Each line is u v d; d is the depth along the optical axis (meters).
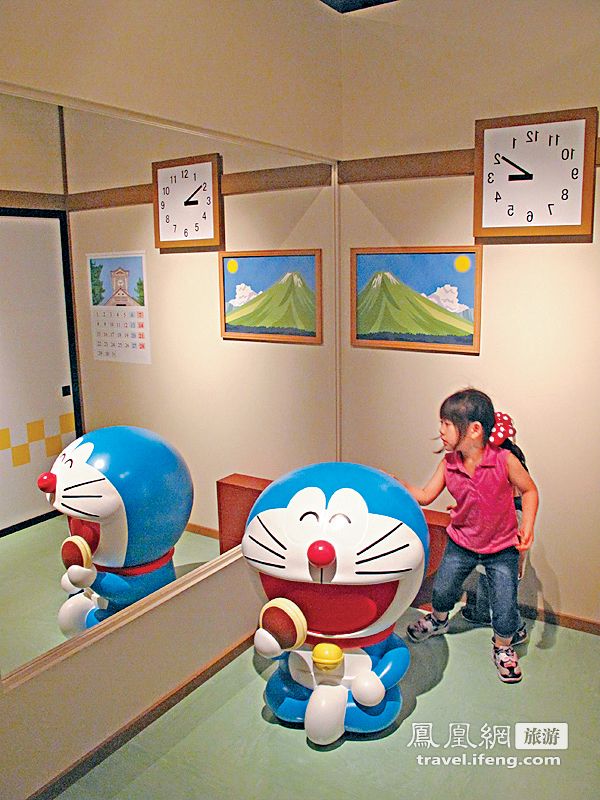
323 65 2.75
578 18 2.33
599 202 2.38
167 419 2.41
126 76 1.96
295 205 2.74
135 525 2.22
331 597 1.98
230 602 2.59
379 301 2.90
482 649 2.57
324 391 3.01
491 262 2.61
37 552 1.97
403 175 2.77
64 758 1.98
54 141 1.89
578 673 2.41
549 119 2.41
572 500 2.61
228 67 2.30
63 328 2.03
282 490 2.11
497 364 2.66
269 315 2.72
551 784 1.94
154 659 2.27
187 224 2.35
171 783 1.96
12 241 1.87
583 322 2.48
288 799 1.90
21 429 1.94
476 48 2.54
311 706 2.06
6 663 1.83
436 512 2.90
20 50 1.69
